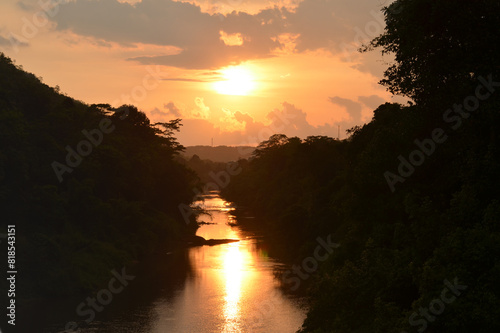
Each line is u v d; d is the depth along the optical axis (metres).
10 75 101.19
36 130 88.81
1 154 74.12
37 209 75.50
